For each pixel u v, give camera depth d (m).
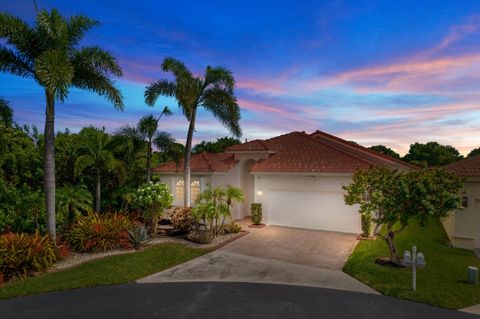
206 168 19.81
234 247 14.58
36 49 12.38
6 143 16.03
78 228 13.75
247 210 22.83
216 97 18.73
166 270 11.45
